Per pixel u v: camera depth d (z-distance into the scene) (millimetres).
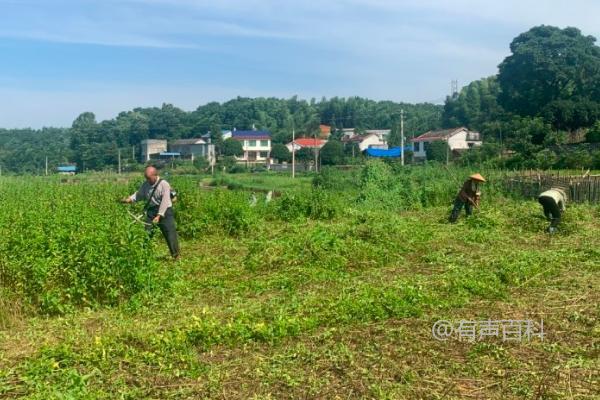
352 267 11070
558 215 14945
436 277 9805
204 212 15602
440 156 59938
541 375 5836
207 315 7695
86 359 6215
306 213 19203
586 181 22703
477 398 5395
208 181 57000
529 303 8414
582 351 6453
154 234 11891
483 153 48219
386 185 25125
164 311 8203
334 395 5430
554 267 10531
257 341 6828
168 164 79750
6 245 8789
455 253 12258
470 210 17781
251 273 10656
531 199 24203
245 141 97125
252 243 12602
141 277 8797
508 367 6051
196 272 10773
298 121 127062
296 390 5547
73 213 11320
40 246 8742
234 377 5832
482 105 87312
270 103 142375
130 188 18734
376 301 7965
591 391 5484
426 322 7453
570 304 8312
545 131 47125
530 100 56500
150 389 5578
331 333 7012
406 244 12836
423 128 95625
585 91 55062
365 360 6207
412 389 5539
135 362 6184
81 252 8680
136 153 94562
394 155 66438
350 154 80875
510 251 12172
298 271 10328
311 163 78062
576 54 54906
